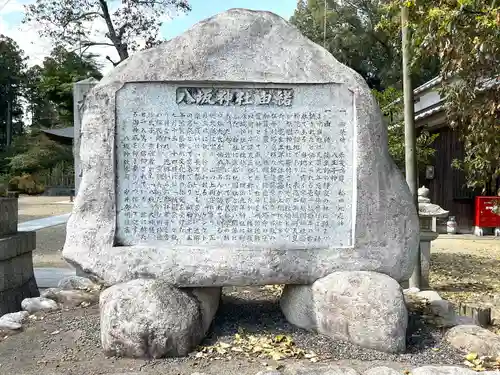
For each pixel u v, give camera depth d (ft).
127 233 13.65
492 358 12.05
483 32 14.71
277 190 13.91
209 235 13.76
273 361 11.86
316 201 13.98
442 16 15.16
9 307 16.65
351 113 14.03
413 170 21.43
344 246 13.97
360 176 13.85
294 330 13.84
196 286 13.53
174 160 13.75
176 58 13.71
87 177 13.61
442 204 45.80
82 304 16.76
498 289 22.44
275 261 13.61
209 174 13.79
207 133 13.80
